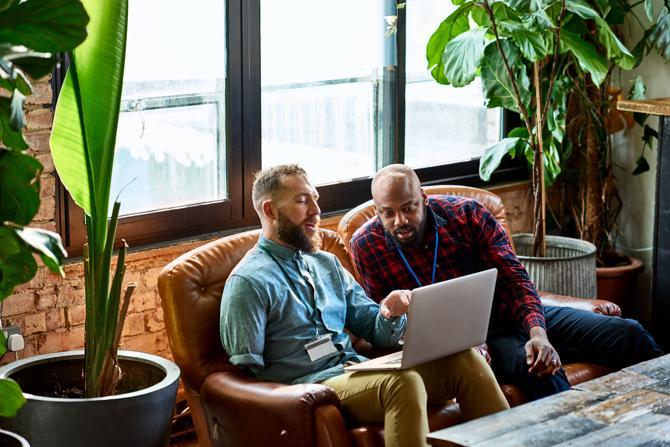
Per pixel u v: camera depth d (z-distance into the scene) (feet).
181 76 12.85
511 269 11.80
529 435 8.15
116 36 9.71
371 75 14.79
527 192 16.79
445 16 15.51
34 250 7.86
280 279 10.80
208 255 11.09
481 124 16.30
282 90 13.88
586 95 15.96
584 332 12.09
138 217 12.59
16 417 9.87
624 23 16.55
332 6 14.19
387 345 11.19
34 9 7.89
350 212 12.66
